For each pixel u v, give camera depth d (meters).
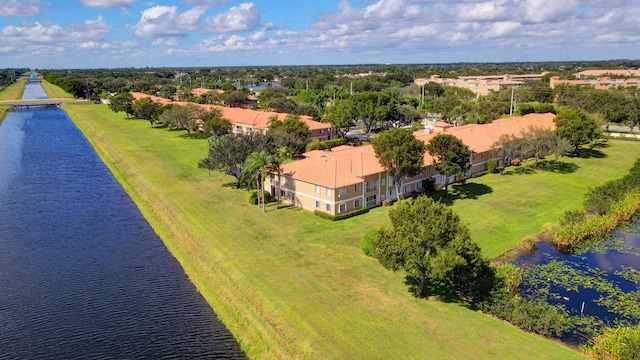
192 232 59.09
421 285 42.69
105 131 141.50
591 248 56.03
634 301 43.62
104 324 41.34
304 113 141.00
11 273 51.12
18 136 140.75
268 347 37.12
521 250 54.88
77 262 53.81
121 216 69.69
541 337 37.47
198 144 119.19
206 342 38.72
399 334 36.81
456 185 81.19
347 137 120.38
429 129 95.38
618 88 183.75
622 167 92.69
